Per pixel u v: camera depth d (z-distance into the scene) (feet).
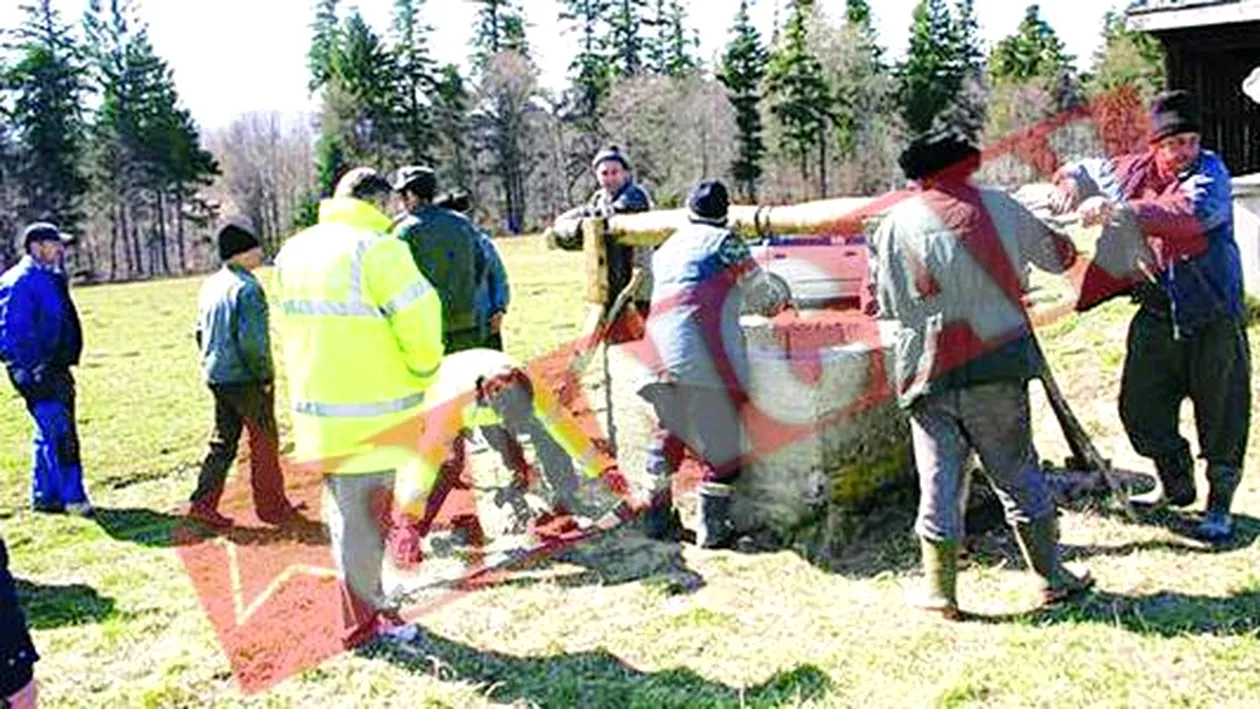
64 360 21.16
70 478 21.18
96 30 177.58
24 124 167.63
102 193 176.55
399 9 189.26
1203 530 14.87
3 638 9.32
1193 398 14.90
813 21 134.10
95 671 13.65
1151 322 15.20
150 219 180.24
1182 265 14.25
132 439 28.96
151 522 20.45
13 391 38.96
